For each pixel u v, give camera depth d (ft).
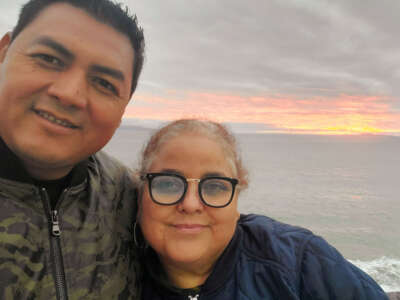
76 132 1.05
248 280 1.38
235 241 1.46
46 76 0.99
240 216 1.79
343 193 75.15
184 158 1.33
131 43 1.17
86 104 1.04
